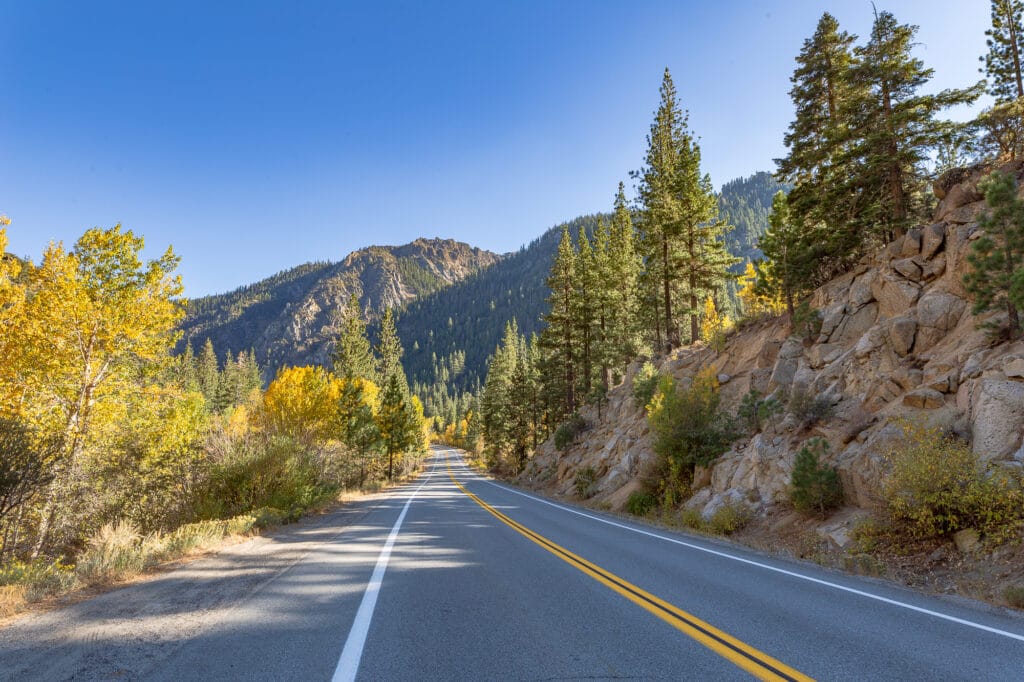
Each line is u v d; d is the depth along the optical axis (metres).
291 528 13.42
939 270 16.31
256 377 124.88
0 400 14.31
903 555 9.52
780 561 9.37
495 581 6.91
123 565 7.47
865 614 5.60
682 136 38.91
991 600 6.88
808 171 26.27
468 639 4.49
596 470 28.86
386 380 79.19
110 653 4.04
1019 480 8.86
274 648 4.20
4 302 14.69
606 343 44.81
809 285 24.08
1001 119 19.64
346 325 70.38
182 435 17.11
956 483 9.33
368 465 39.19
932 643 4.62
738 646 4.39
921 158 20.58
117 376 17.14
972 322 13.81
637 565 8.30
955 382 12.37
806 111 27.06
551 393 54.16
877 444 12.17
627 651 4.22
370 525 13.73
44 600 5.83
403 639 4.47
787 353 20.03
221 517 15.27
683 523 15.64
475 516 16.27
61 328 15.33
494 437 70.19
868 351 16.17
